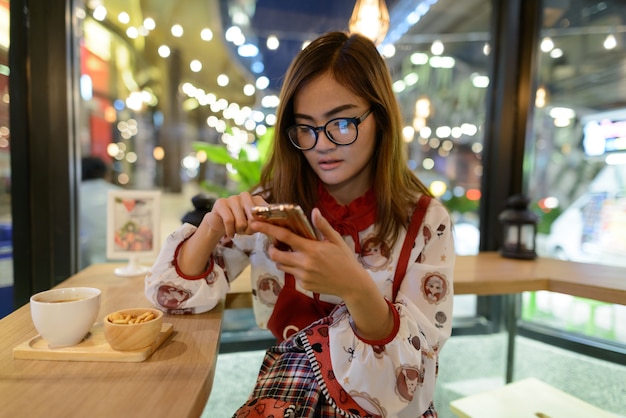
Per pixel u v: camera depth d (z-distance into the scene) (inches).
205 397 19.6
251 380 51.8
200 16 68.5
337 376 23.5
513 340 57.7
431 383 25.4
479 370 58.5
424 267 29.5
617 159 60.8
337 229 31.8
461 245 69.5
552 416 40.1
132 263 44.9
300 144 31.0
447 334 28.4
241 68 74.3
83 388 18.8
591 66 63.2
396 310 25.1
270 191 36.1
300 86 29.3
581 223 64.5
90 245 56.3
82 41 53.7
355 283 22.1
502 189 64.0
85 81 55.0
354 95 28.7
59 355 22.0
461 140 70.8
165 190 79.4
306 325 31.4
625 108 60.3
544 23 62.0
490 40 64.3
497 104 63.9
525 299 56.8
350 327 24.8
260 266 33.6
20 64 47.3
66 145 50.3
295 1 68.9
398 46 70.8
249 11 69.6
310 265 21.4
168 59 72.5
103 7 57.3
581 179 64.5
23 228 49.0
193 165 79.9
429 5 67.7
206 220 29.0
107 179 65.9
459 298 61.9
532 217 54.6
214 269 31.0
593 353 49.0
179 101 77.0
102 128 63.0
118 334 22.0
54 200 50.3
